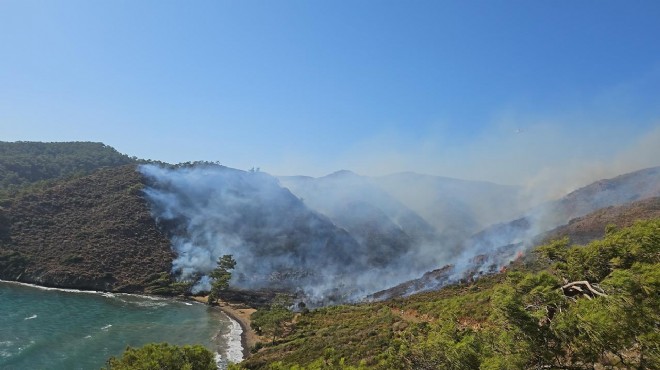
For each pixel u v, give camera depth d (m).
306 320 90.00
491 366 20.33
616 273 21.73
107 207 148.75
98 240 129.75
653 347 18.22
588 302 21.41
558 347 20.72
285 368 36.00
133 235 138.12
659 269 21.12
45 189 151.88
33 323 75.00
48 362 58.25
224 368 62.59
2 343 62.97
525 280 26.05
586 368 19.78
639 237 26.53
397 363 30.48
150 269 124.00
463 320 49.72
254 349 72.12
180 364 32.56
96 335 72.38
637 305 19.58
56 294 99.06
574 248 29.36
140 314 90.56
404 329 63.50
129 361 32.97
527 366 20.72
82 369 57.16
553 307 22.39
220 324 88.94
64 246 122.56
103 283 111.19
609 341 18.91
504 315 22.80
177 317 91.31
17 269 108.38
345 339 65.69
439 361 25.61
